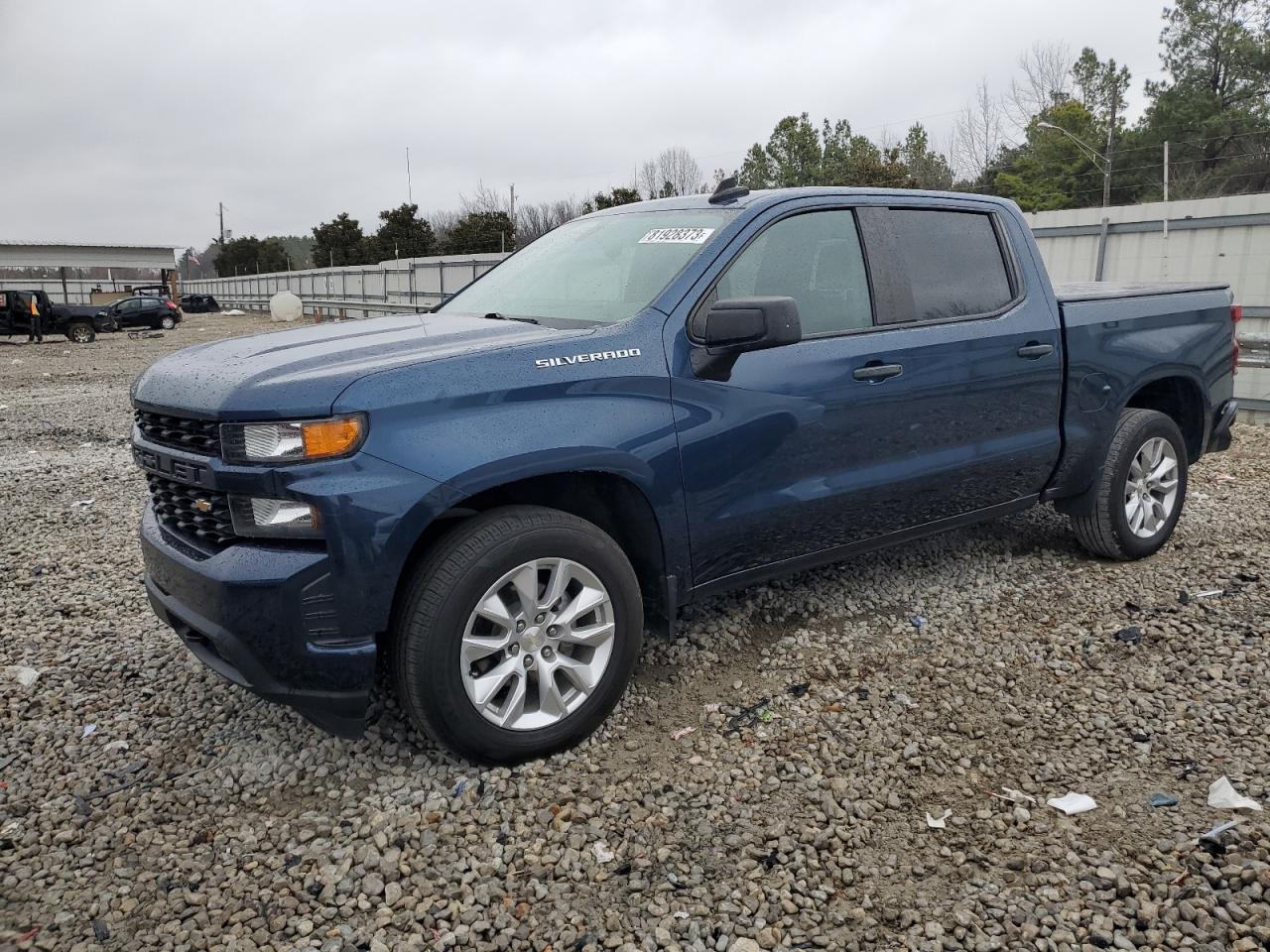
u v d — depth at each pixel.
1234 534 5.64
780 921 2.49
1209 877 2.59
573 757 3.27
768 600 4.63
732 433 3.52
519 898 2.59
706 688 3.78
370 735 3.43
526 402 3.10
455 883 2.67
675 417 3.38
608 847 2.80
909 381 4.00
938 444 4.17
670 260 3.68
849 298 3.95
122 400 13.16
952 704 3.63
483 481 2.98
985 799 3.02
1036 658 4.00
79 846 2.84
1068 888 2.59
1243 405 9.82
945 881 2.64
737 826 2.89
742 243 3.67
